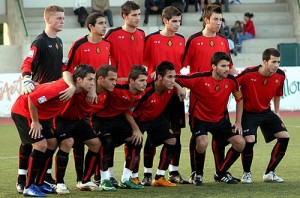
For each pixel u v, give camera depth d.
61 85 26.31
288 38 86.56
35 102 26.14
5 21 85.69
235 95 29.77
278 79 30.19
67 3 86.50
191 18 85.75
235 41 82.81
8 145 45.72
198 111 29.58
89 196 26.97
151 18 84.12
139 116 29.14
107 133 28.53
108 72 27.53
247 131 30.02
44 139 26.92
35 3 85.75
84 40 29.66
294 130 52.69
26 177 27.75
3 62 80.12
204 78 29.14
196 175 29.53
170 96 29.14
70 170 34.50
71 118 27.70
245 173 30.34
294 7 87.94
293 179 31.02
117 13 86.94
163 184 29.36
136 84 27.83
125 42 30.48
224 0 88.00
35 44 28.50
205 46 31.09
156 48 30.86
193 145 30.22
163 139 29.36
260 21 88.56
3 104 63.34
